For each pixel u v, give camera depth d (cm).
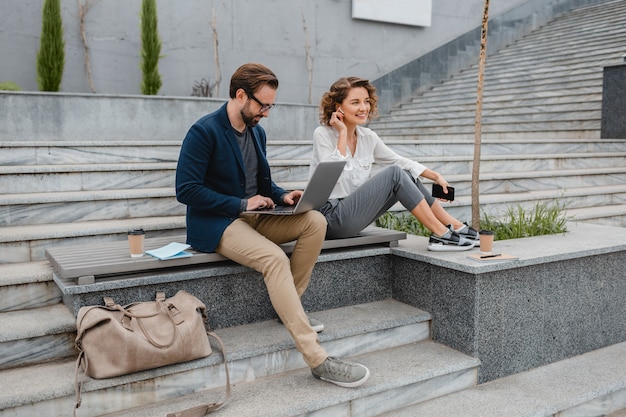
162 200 410
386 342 326
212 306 303
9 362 263
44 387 241
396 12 1117
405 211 475
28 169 400
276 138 746
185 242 330
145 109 639
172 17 894
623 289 381
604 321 373
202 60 923
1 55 768
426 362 306
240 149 304
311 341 274
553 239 383
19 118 580
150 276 279
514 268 323
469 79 1134
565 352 355
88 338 245
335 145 341
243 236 283
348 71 1084
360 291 354
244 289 312
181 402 259
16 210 365
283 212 281
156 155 504
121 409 252
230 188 300
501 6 1323
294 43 1013
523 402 295
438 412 285
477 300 309
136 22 859
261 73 281
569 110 834
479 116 391
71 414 244
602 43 1016
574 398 299
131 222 379
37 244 339
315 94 1048
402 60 1155
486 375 320
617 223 560
